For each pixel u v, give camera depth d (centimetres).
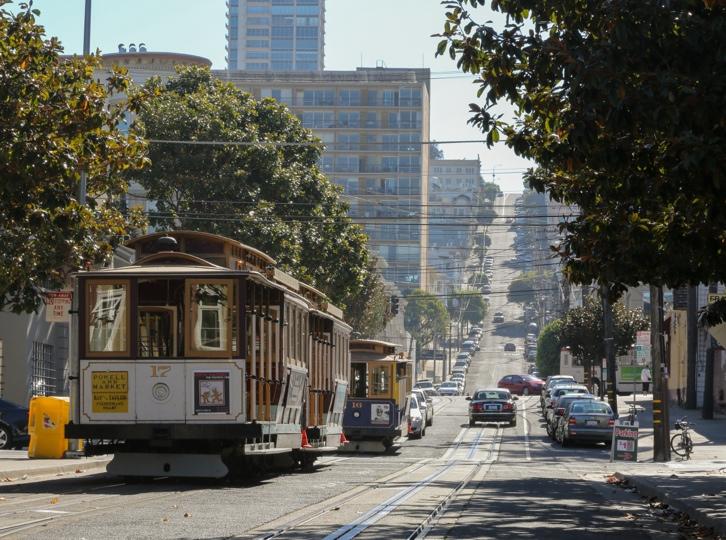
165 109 6481
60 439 3862
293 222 6788
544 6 2123
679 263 2614
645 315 10856
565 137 2300
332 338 4066
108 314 2803
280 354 3125
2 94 2745
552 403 6894
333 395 4088
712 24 1856
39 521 1845
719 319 2639
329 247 6988
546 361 15912
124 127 9500
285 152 6994
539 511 2420
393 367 5372
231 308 2783
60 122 2888
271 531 1803
